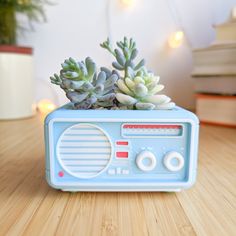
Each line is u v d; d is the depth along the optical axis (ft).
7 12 1.92
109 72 0.83
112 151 0.70
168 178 0.72
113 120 0.68
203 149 1.23
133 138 0.70
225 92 1.71
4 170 0.94
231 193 0.77
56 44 2.34
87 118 0.68
